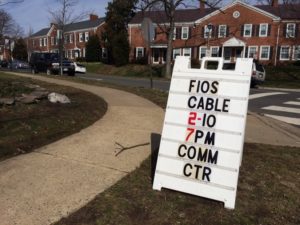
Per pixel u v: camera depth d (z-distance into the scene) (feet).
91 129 21.81
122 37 143.54
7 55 221.87
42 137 19.65
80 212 11.73
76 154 17.25
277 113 36.55
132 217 11.52
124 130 21.86
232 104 12.69
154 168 15.58
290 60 124.06
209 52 124.77
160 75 115.14
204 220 11.46
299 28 122.21
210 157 12.64
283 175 15.43
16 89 32.22
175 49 142.10
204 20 135.13
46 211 11.78
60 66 78.64
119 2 152.46
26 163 15.96
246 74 12.75
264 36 127.13
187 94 13.50
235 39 127.54
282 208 12.48
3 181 14.03
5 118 21.77
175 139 13.33
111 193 13.06
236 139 12.39
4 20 182.60
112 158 16.78
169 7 98.07
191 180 12.84
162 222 11.27
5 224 10.99
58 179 14.29
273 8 131.03
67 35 201.87
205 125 12.91
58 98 28.25
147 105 31.71
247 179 14.71
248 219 11.63
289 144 21.13
